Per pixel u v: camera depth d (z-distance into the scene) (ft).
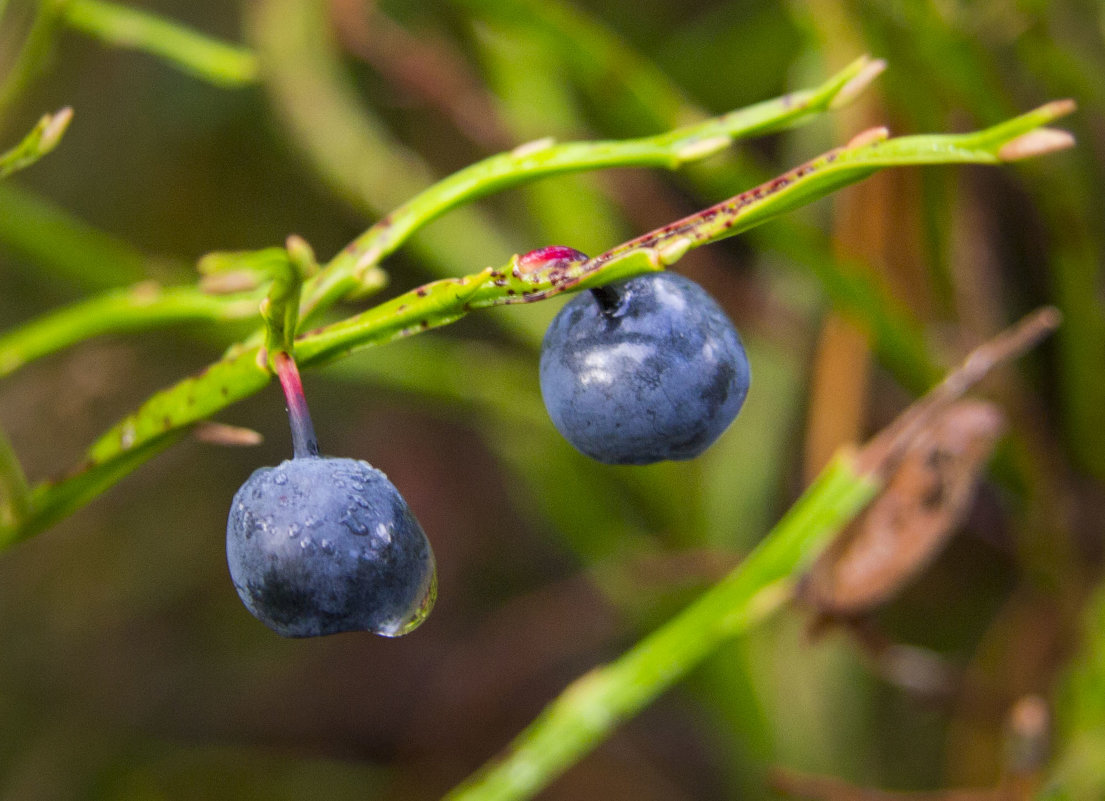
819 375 0.67
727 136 0.42
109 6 0.50
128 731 1.14
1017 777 0.55
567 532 0.86
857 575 0.51
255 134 1.11
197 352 1.03
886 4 0.56
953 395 0.49
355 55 0.87
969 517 0.80
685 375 0.40
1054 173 0.63
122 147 1.09
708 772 1.11
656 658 0.50
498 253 0.80
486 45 0.80
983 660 0.75
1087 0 0.69
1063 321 0.68
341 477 0.39
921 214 0.64
